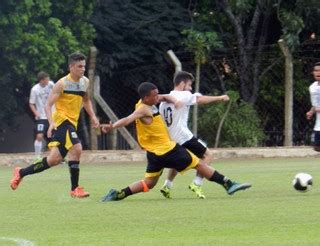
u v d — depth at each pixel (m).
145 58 83.38
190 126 78.06
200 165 39.94
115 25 82.31
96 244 27.09
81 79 41.75
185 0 87.25
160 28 83.31
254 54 81.62
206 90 82.00
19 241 27.98
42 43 74.44
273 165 63.62
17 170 42.09
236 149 73.50
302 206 36.50
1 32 73.69
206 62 81.00
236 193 42.47
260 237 28.22
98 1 80.81
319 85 51.22
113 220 32.88
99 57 80.69
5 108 79.50
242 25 86.31
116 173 58.00
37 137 67.25
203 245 26.67
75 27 78.94
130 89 81.69
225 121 77.88
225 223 31.62
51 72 75.50
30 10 74.00
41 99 66.81
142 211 35.50
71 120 41.66
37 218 33.78
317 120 51.66
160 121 39.44
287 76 75.25
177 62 72.69
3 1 72.75
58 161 41.62
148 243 27.17
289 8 84.38
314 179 50.12
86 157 70.44
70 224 31.98
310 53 81.19
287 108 75.69
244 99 81.44
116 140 76.44
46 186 48.25
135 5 84.25
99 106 76.69
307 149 73.81
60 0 77.62
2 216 34.50
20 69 74.62
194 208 36.28
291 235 28.59
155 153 39.25
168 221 32.38
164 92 82.69
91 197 41.81
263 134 79.69
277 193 42.16
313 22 85.75
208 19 86.12
